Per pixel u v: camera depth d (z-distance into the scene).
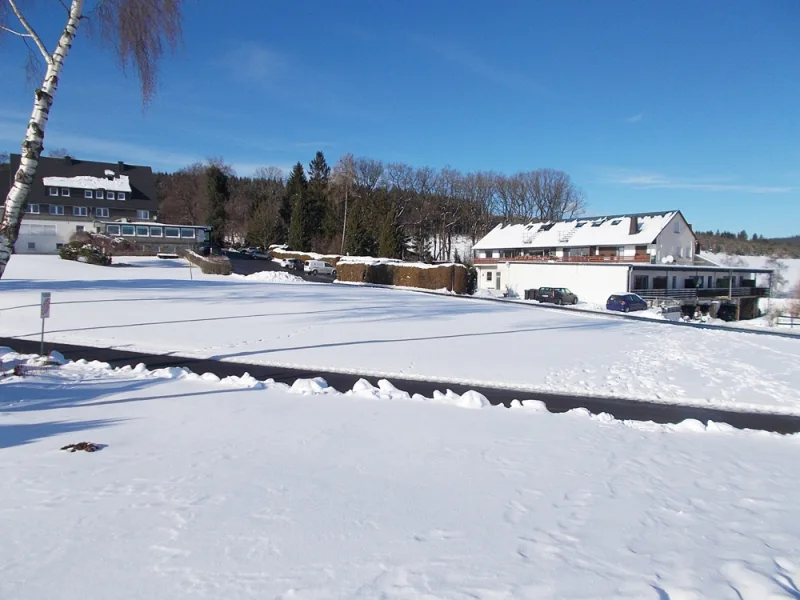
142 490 4.52
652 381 12.01
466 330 18.98
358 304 25.73
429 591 3.08
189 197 86.62
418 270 52.62
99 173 69.19
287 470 5.12
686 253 58.53
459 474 5.14
